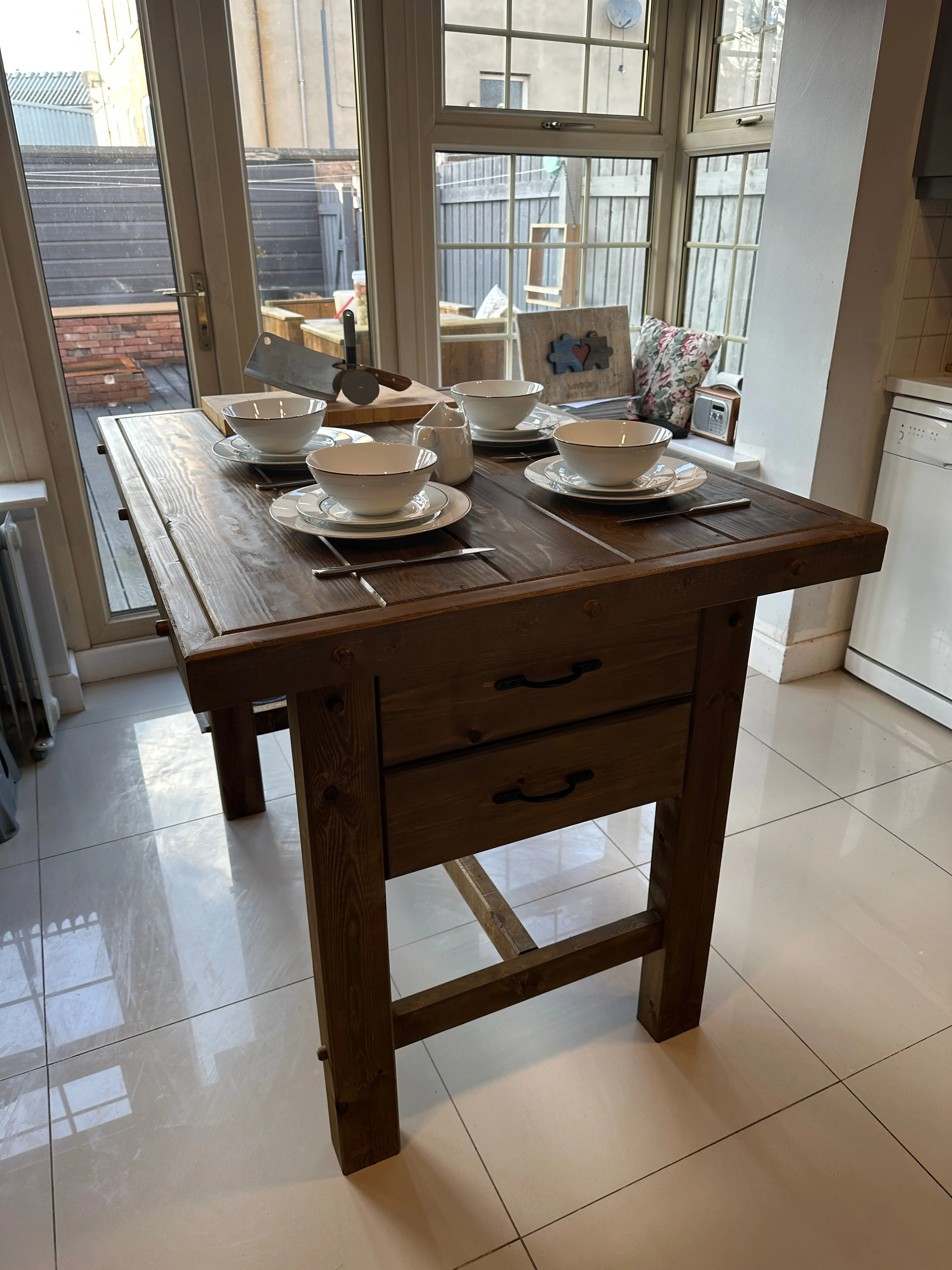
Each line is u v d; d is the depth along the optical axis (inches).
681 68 120.9
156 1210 51.7
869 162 86.4
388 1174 53.7
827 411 96.5
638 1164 54.2
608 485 51.9
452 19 105.7
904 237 92.4
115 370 104.1
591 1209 51.6
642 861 80.7
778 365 101.0
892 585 103.6
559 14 111.3
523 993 55.0
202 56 94.7
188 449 66.7
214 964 69.2
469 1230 50.6
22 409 98.2
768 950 70.2
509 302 123.6
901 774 92.8
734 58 113.4
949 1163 54.2
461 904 75.6
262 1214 51.5
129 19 91.5
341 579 42.0
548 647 44.9
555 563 43.5
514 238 120.3
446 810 46.4
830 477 100.4
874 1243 49.8
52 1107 57.9
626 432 55.1
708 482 58.4
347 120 104.7
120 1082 59.7
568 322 121.8
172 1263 49.1
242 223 102.7
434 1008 52.0
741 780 91.5
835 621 111.3
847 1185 52.8
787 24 91.4
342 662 37.5
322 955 46.3
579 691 47.1
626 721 49.3
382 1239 50.2
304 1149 55.2
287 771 94.6
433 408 56.9
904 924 73.0
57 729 101.7
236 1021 64.2
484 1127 56.5
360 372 71.4
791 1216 51.1
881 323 95.4
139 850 82.1
